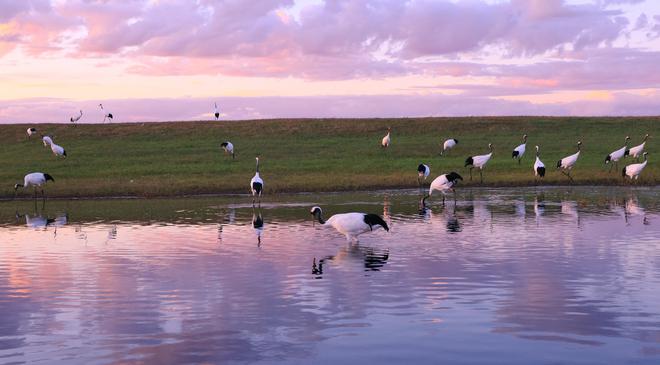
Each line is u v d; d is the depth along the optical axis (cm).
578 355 899
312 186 3722
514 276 1366
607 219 2289
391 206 2839
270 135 5994
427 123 6281
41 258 1652
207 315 1109
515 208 2698
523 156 4956
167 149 5444
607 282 1305
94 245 1855
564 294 1215
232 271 1458
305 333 1005
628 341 954
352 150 5341
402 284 1308
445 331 1005
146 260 1608
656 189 3575
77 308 1167
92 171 4553
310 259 1587
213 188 3678
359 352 920
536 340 961
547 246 1728
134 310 1150
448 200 3106
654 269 1422
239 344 962
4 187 3878
